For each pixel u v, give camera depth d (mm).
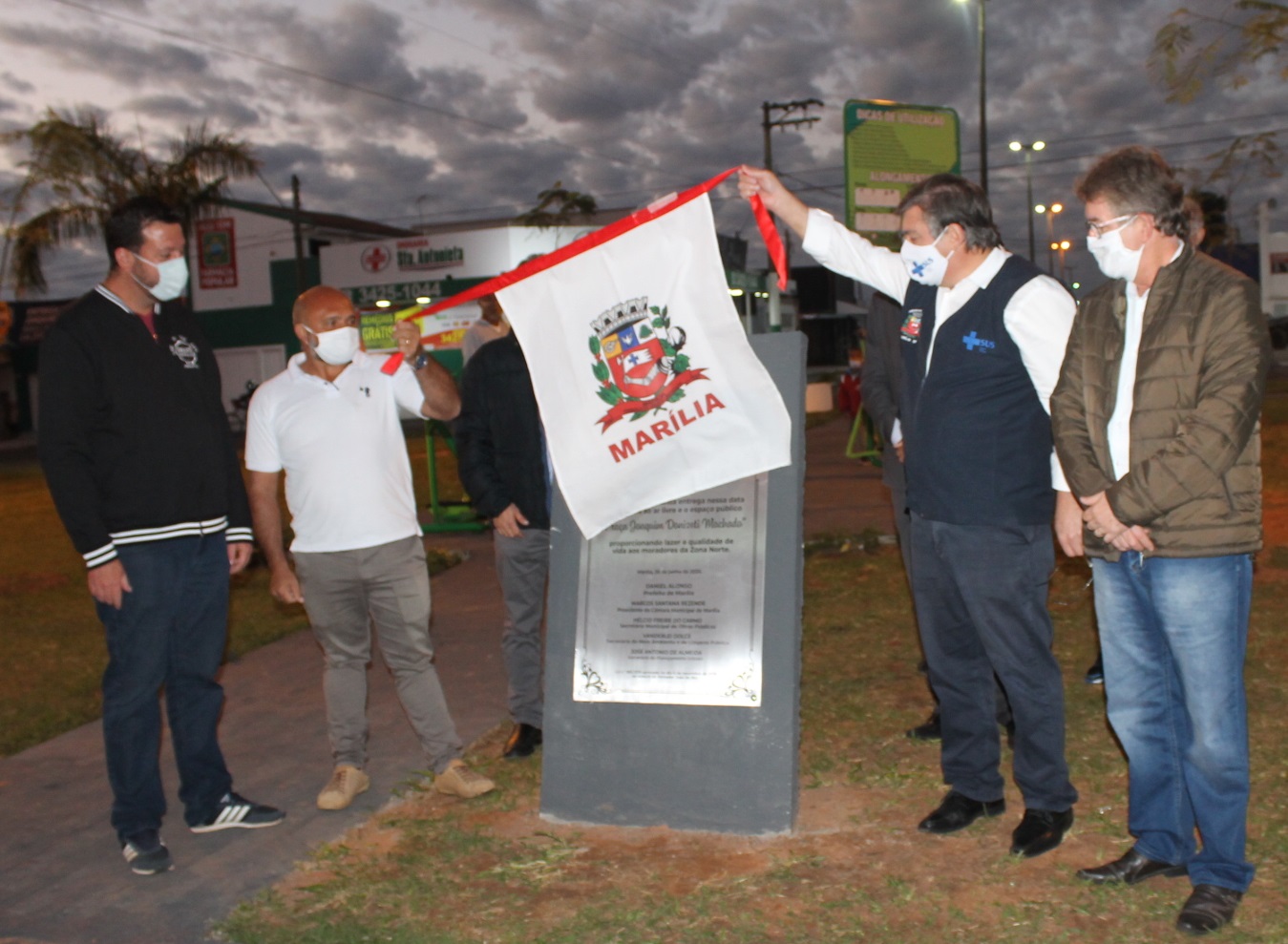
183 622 4223
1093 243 3158
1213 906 3229
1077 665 5820
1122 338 3232
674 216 4004
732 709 4094
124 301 4055
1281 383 33844
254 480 4504
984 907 3430
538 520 4871
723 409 4020
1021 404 3602
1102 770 4406
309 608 4484
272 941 3455
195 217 14891
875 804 4223
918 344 3775
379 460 4414
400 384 4488
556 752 4285
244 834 4328
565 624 4320
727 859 3859
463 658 6707
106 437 3967
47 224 14578
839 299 71812
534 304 4113
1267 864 3572
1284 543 8859
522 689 4965
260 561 10016
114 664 4051
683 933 3373
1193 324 3049
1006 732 4914
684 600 4195
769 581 4117
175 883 3945
